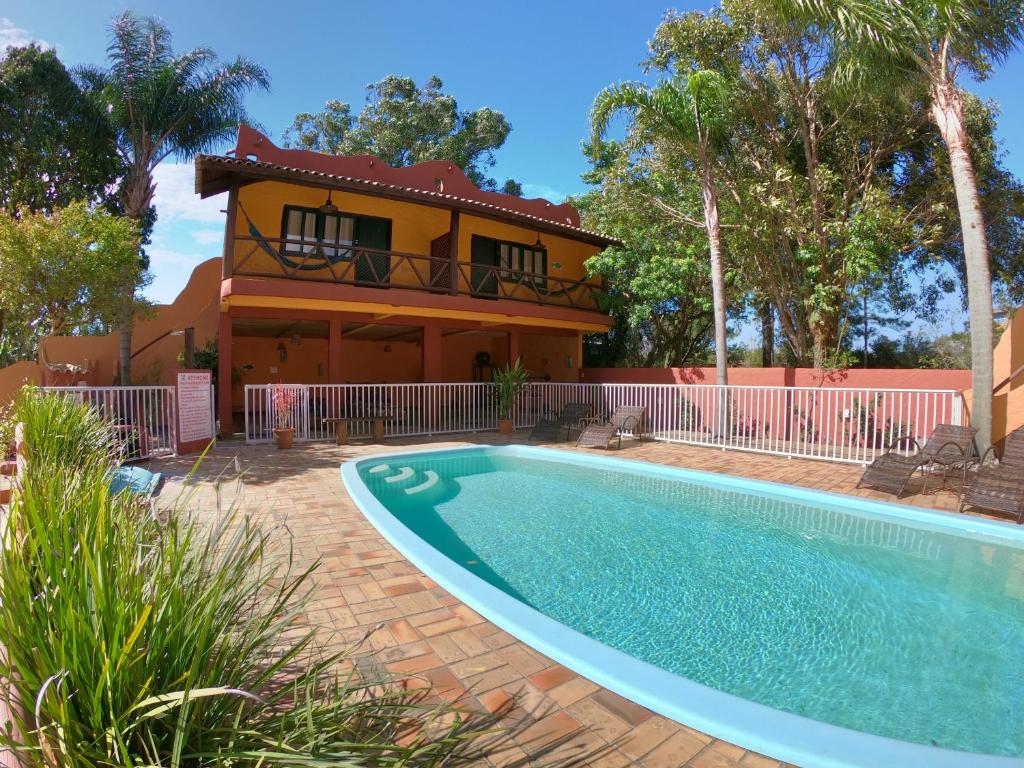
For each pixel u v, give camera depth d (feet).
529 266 55.42
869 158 43.93
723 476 25.45
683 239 49.19
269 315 40.52
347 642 9.70
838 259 40.68
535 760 6.81
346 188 38.09
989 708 9.37
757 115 44.11
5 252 31.60
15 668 4.72
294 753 4.67
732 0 38.37
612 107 37.04
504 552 17.22
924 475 22.61
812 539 18.37
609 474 28.84
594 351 63.10
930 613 13.01
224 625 5.74
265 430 38.96
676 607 13.38
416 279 48.34
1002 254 46.24
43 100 53.98
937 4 23.61
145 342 51.88
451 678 8.63
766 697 9.74
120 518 6.61
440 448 33.27
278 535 16.06
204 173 35.83
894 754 6.83
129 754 4.47
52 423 18.60
